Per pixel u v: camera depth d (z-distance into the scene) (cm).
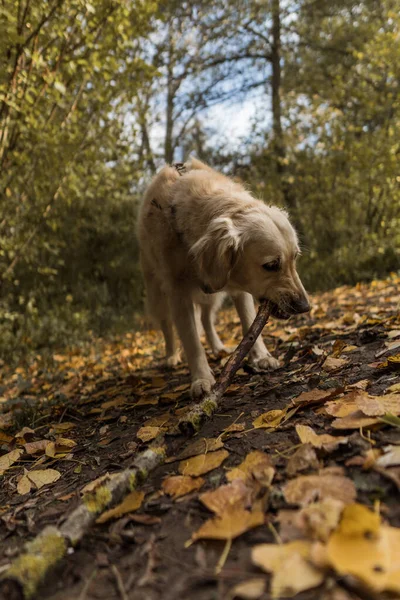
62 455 83
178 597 39
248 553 42
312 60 444
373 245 325
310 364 99
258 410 78
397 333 101
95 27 173
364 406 60
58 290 325
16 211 211
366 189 333
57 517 59
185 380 123
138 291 350
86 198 302
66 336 254
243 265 101
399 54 306
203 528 46
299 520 42
